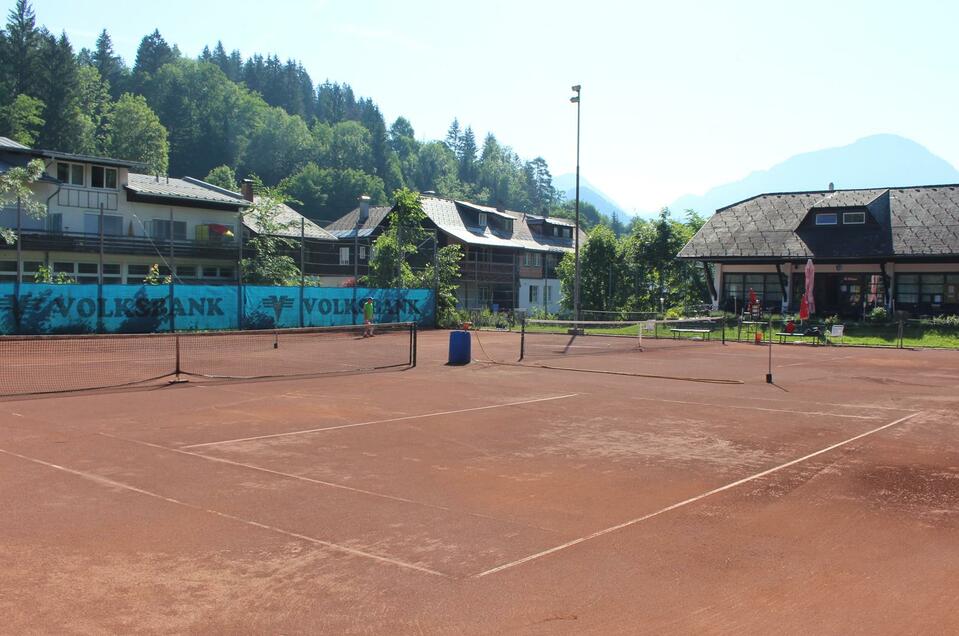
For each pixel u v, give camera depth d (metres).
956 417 12.70
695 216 60.50
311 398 14.41
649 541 6.18
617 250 52.66
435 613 4.75
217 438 10.34
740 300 44.59
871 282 40.69
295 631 4.48
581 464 8.96
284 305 36.50
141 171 104.06
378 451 9.58
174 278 41.78
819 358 25.36
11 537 6.13
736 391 16.08
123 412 12.53
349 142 150.25
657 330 39.84
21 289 28.64
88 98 125.00
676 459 9.27
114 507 6.99
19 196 31.62
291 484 7.89
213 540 6.11
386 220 63.34
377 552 5.87
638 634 4.48
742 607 4.89
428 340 31.92
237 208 49.62
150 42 151.00
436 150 187.50
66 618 4.62
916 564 5.70
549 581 5.30
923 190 42.91
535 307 62.62
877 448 10.04
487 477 8.28
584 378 18.41
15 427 11.04
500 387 16.44
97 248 42.44
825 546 6.09
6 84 90.81
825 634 4.52
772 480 8.26
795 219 44.06
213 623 4.57
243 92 152.12
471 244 61.06
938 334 34.47
